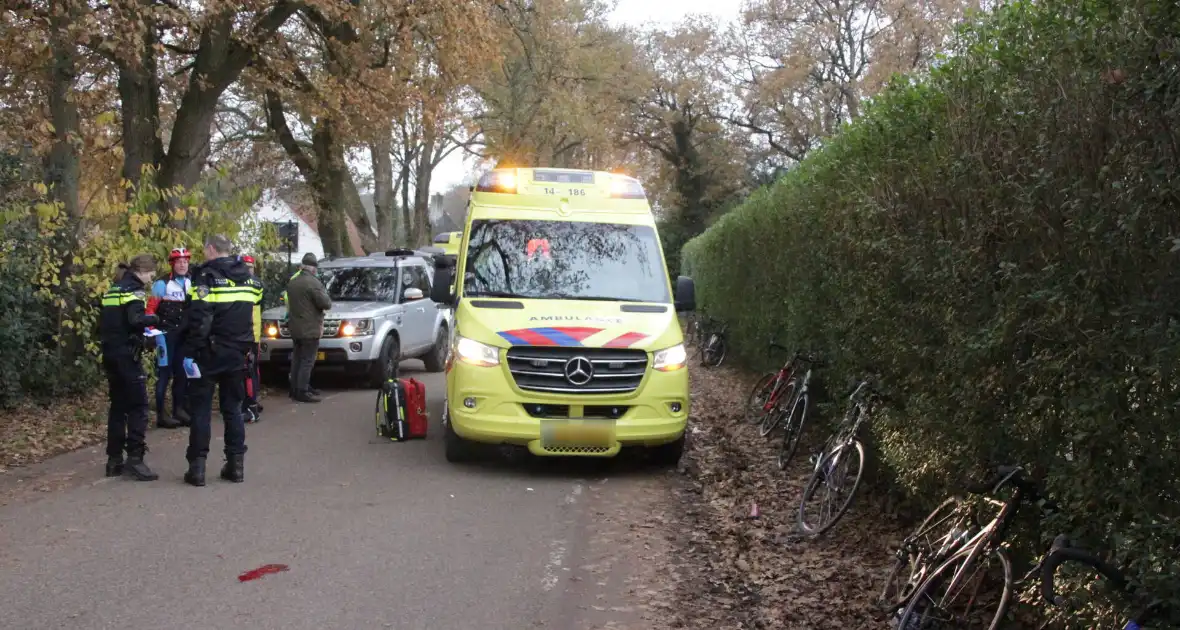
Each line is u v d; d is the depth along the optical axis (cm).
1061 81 410
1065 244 401
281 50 1836
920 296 598
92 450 958
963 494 512
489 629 500
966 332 510
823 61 4053
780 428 1047
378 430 1077
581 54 3606
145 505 736
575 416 850
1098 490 376
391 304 1546
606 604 548
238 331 819
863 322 722
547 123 3447
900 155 648
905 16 3250
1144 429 344
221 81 1515
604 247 971
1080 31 391
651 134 5294
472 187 1077
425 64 2048
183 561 598
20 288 1088
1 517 696
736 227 1659
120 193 1303
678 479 889
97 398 1219
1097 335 370
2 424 1042
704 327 2041
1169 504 338
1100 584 371
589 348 848
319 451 978
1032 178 427
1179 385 325
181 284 1091
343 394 1437
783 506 773
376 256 1734
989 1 620
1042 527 438
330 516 716
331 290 1584
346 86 1888
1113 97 365
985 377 490
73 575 567
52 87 1344
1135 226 340
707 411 1338
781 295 1179
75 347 1207
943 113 578
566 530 701
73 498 757
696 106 4941
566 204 1001
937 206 566
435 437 1074
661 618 527
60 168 1330
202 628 488
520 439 847
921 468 586
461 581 577
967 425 507
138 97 1462
